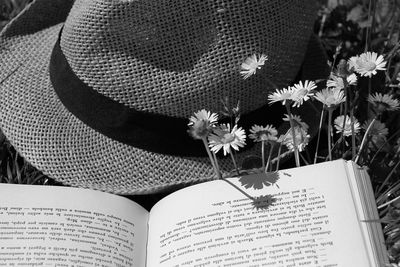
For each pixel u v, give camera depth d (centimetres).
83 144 55
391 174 56
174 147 54
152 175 54
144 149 54
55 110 57
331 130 58
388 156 60
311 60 61
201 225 49
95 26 50
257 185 50
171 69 51
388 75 66
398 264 50
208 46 51
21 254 49
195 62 51
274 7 51
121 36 50
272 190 49
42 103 57
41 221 50
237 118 50
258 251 47
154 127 53
